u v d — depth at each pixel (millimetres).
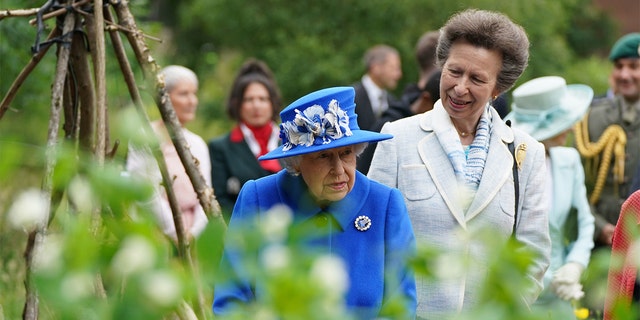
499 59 4070
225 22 21078
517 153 4305
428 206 4160
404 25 20172
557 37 21594
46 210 3277
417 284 3982
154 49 9617
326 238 3490
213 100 20219
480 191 4168
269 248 1422
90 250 1369
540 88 6020
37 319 3836
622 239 4008
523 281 1450
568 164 6043
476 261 1474
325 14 20391
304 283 1342
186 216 5902
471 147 4273
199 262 1452
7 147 1387
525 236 4254
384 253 3596
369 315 3193
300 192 3574
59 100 4320
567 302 5719
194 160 4660
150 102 5398
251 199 3662
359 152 3703
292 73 20141
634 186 4965
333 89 3559
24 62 9383
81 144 4637
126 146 1554
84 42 4594
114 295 1472
